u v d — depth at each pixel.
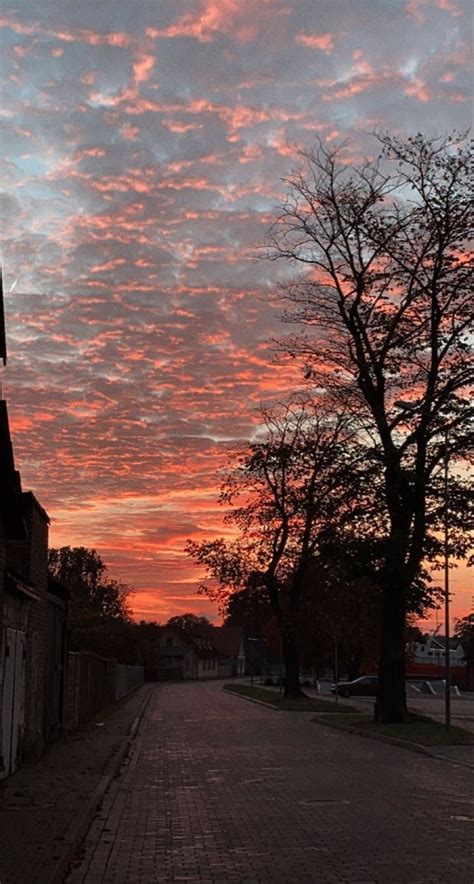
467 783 16.41
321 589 45.81
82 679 30.34
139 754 22.27
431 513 29.28
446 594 28.38
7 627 15.23
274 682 90.88
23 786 14.81
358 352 31.20
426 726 28.69
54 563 99.12
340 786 16.03
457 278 29.52
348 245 31.22
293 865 9.61
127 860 9.98
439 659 113.19
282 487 50.19
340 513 30.34
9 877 8.30
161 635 139.12
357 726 29.75
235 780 17.14
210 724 34.19
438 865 9.49
